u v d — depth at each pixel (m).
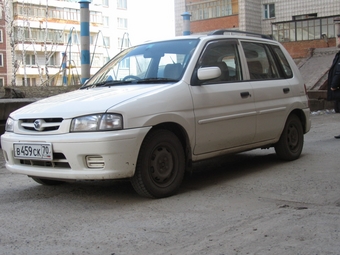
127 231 4.18
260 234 3.96
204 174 6.64
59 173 4.97
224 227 4.19
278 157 7.29
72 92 5.97
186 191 5.61
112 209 4.91
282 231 4.02
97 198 5.38
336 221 4.24
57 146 4.92
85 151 4.79
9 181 6.52
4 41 58.88
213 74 5.50
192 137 5.52
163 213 4.70
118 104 4.92
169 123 5.37
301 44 34.97
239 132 6.14
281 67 7.25
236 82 6.22
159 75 5.76
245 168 6.95
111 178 4.82
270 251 3.58
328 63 28.23
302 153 8.02
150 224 4.36
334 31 33.59
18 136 5.27
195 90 5.61
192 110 5.52
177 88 5.44
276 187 5.68
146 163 5.07
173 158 5.38
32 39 59.16
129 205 5.04
